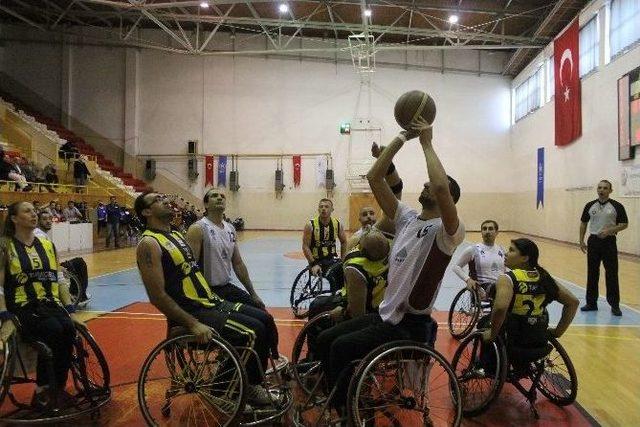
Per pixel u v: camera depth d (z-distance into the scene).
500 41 19.41
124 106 22.28
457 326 5.68
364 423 2.62
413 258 2.67
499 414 3.39
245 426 3.00
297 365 3.63
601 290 8.02
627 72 12.61
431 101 2.68
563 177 17.03
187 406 3.45
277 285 8.55
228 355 2.98
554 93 17.50
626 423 3.26
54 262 3.47
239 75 22.41
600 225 6.37
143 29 22.30
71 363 3.36
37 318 3.19
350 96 22.41
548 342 3.62
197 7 18.92
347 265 3.23
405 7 17.11
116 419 3.25
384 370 2.72
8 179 12.50
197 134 22.41
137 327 5.55
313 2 17.67
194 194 22.41
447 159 22.50
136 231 16.03
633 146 12.30
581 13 15.26
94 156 20.80
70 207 13.63
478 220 22.62
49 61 22.33
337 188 22.39
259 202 22.53
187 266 3.33
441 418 3.27
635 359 4.55
